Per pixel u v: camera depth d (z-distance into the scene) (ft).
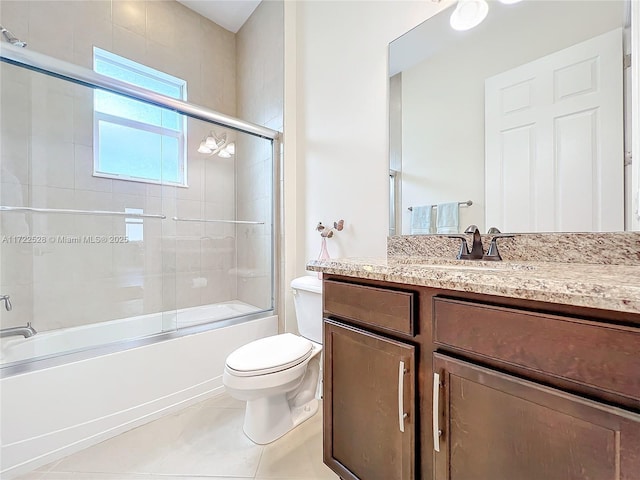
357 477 3.13
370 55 5.33
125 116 6.78
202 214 7.91
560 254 3.37
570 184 3.33
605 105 3.11
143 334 5.66
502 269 2.96
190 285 7.68
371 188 5.32
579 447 1.70
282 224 6.98
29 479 3.74
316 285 5.48
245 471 3.86
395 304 2.73
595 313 1.68
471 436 2.21
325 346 3.53
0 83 5.39
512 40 3.76
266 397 4.38
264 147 7.45
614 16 3.06
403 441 2.66
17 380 3.90
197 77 8.21
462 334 2.26
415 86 4.72
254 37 8.07
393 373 2.74
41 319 5.82
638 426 1.51
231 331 6.18
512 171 3.76
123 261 6.74
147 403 4.98
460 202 4.24
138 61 7.19
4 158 5.49
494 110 3.92
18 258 5.62
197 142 7.77
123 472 3.84
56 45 6.12
